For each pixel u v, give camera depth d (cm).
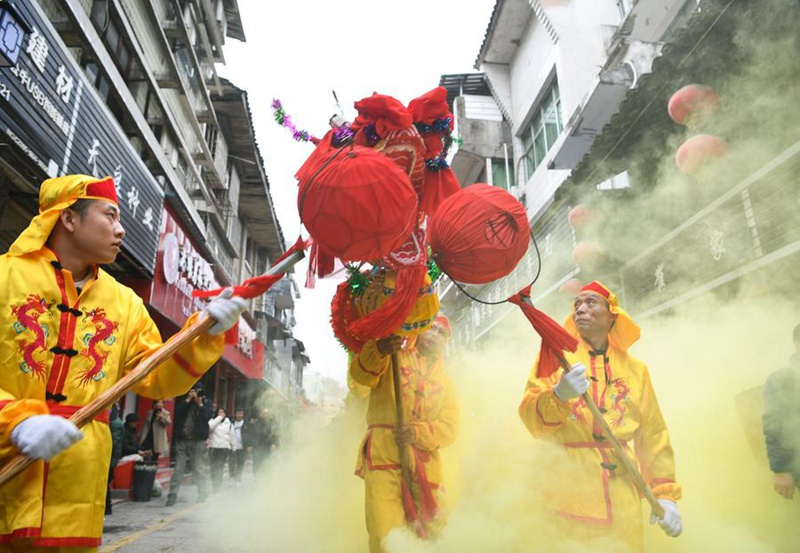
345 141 254
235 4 1527
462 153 1670
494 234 257
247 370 2075
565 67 1276
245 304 218
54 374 193
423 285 282
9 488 177
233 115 1584
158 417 907
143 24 987
